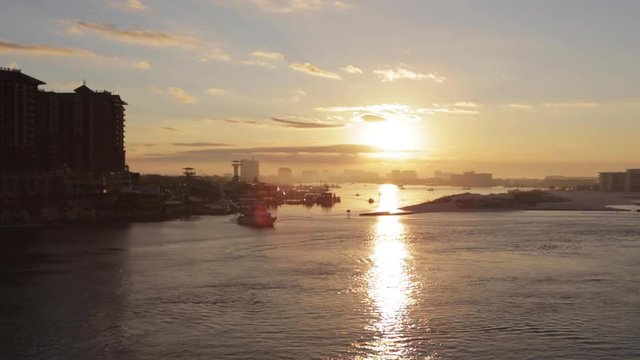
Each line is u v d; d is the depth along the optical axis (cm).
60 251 14075
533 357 6438
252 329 7400
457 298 8969
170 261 12531
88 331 7312
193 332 7288
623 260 12581
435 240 16538
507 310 8238
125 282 10181
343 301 8806
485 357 6431
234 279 10475
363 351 6631
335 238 17212
